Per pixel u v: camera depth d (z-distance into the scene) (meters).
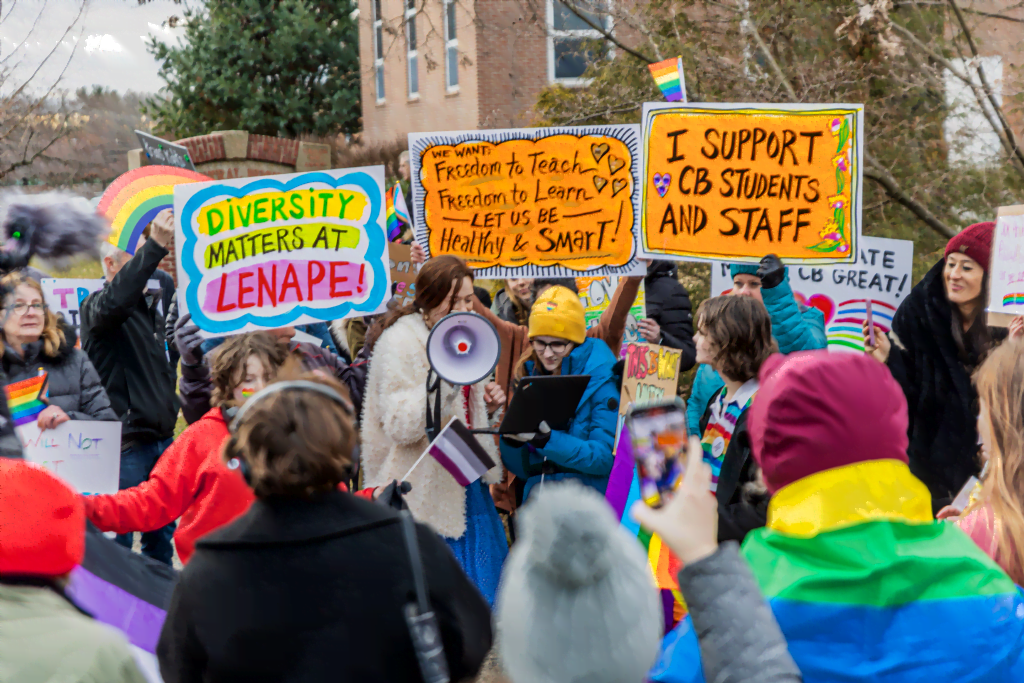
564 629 1.07
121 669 1.45
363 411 3.46
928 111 6.78
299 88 19.27
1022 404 1.68
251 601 1.55
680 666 1.35
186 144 11.59
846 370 1.35
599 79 7.24
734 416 2.81
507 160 4.25
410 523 1.70
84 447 3.60
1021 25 6.78
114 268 5.11
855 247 3.99
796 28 6.62
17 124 7.67
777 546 1.35
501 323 4.32
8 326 3.77
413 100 18.53
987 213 6.46
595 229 4.24
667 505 1.24
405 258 5.06
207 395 4.02
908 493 1.34
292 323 4.02
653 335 4.79
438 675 1.57
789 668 1.11
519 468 3.61
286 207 3.99
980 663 1.24
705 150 4.07
